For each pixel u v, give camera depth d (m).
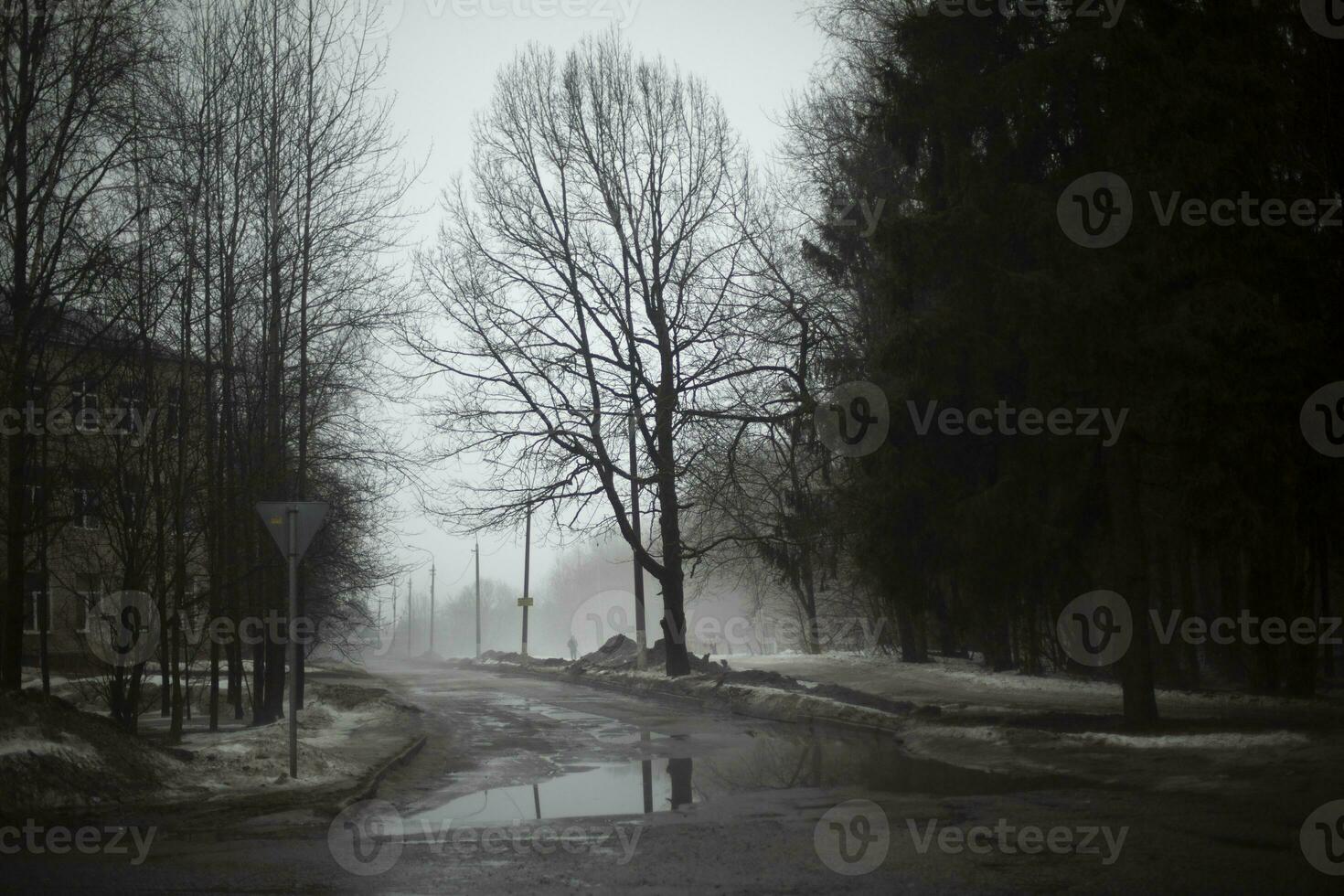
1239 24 16.95
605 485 33.06
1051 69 16.64
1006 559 17.91
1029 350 16.80
